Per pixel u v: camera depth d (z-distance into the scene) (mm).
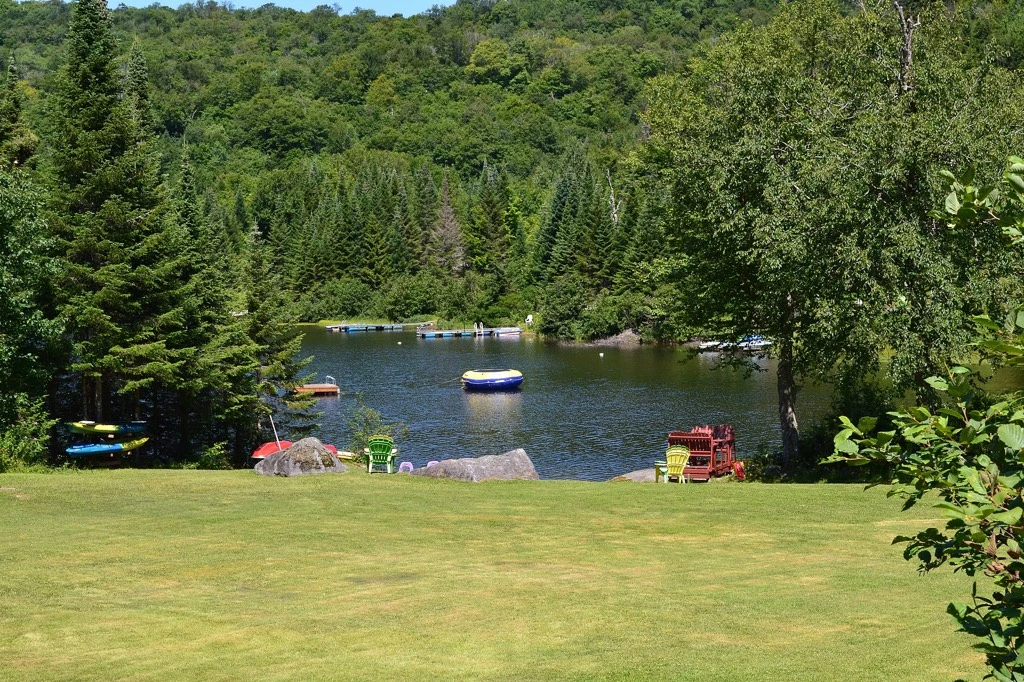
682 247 30422
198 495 19859
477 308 104500
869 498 18375
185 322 35781
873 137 21328
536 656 9297
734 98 26938
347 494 19828
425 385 61562
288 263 119875
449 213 120000
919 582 11477
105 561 13680
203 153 175375
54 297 32562
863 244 21578
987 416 4273
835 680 8133
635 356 75000
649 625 10180
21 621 10844
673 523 16312
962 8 26500
